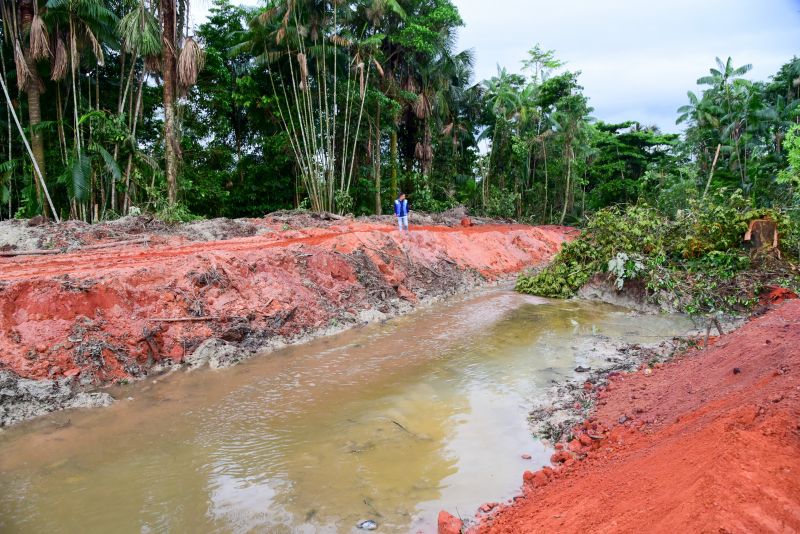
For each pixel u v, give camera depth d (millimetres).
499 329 11141
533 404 7008
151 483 5145
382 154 33281
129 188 19719
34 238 12516
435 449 5785
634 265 13023
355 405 7043
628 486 3895
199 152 27016
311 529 4383
